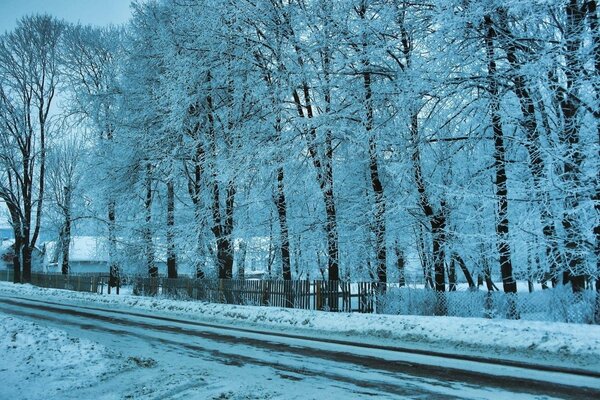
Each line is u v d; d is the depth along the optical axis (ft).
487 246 47.91
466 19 41.83
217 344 35.68
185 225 74.18
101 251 100.37
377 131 50.83
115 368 26.43
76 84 103.09
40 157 127.24
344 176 62.69
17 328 37.73
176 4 69.51
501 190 44.83
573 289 42.19
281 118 60.75
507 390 21.84
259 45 62.23
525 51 44.57
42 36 121.60
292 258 73.67
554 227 42.78
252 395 21.03
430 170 54.85
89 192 91.30
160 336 40.11
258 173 59.82
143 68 79.97
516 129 46.73
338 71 55.11
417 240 61.93
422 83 44.47
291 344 35.58
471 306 46.57
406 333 38.93
